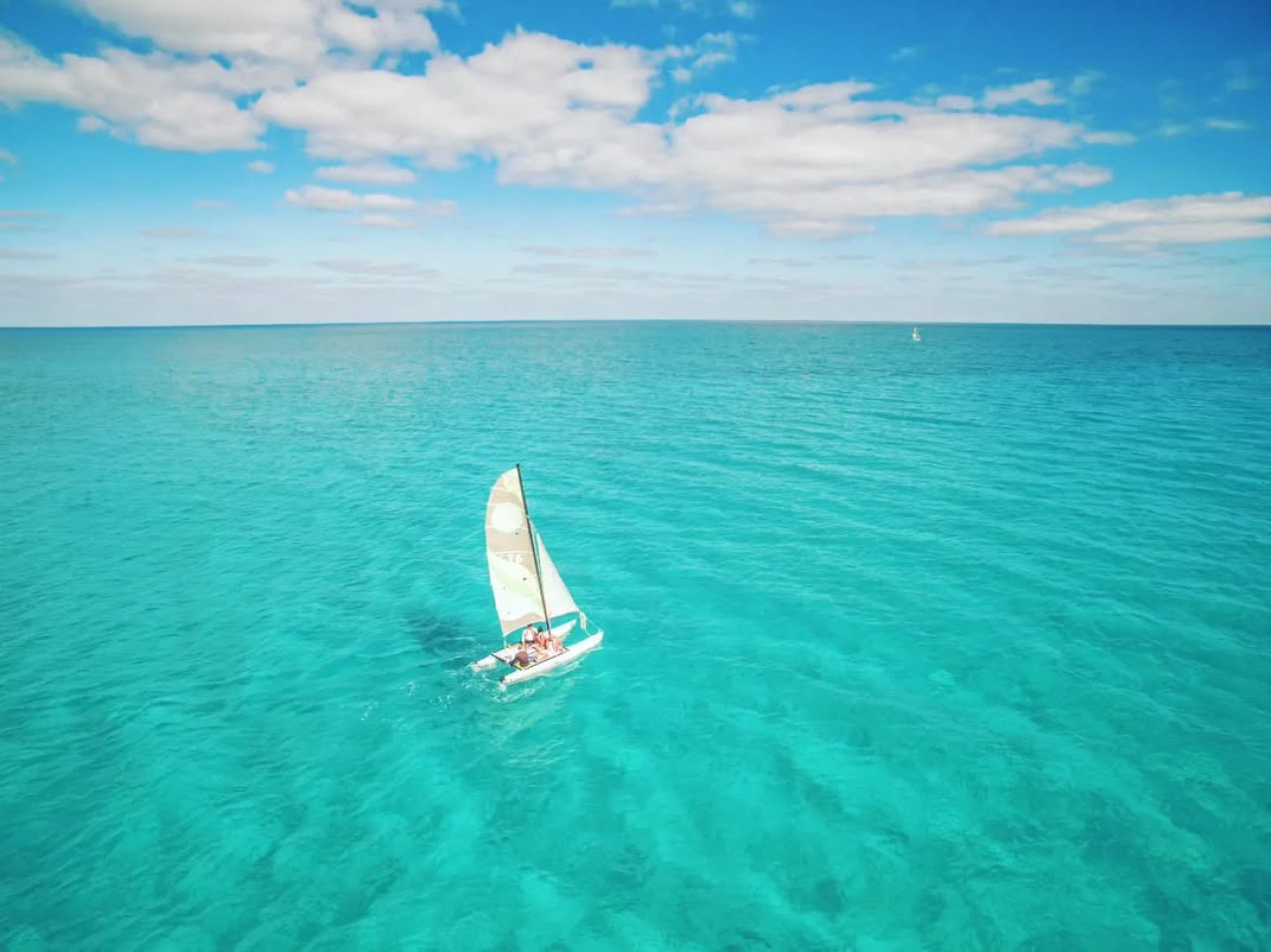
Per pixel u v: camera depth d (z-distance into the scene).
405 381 135.50
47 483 57.75
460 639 31.64
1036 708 24.98
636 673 28.22
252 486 56.47
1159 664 27.36
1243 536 40.09
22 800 21.50
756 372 142.88
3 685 27.98
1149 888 17.61
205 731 25.06
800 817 20.38
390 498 52.81
